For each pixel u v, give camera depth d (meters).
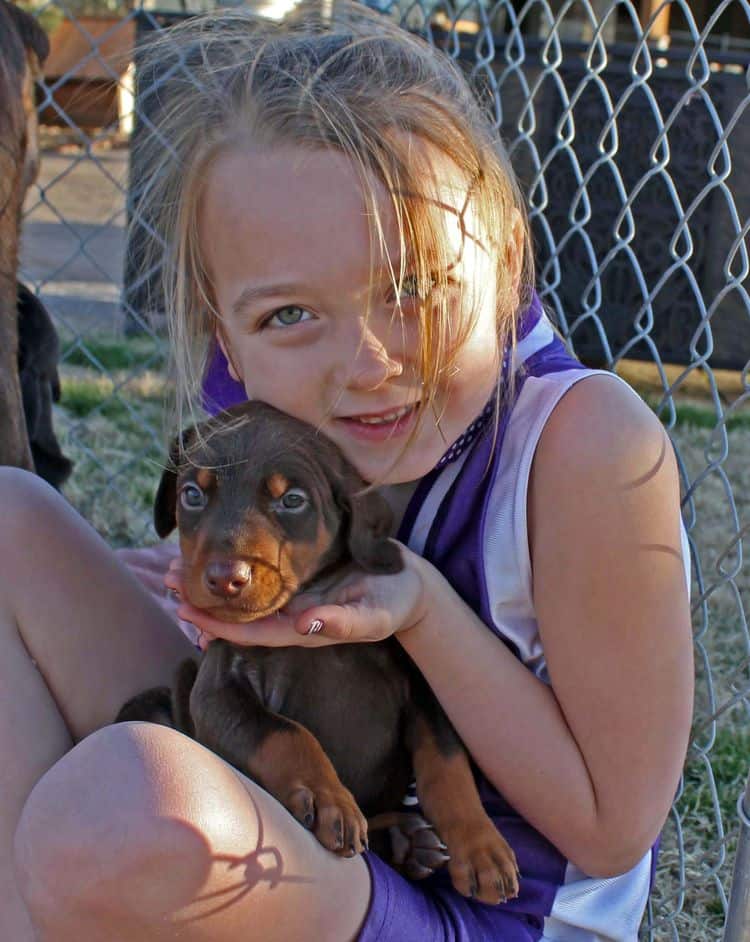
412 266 1.07
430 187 1.07
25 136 1.50
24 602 1.17
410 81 1.11
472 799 1.08
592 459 1.09
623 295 2.92
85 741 1.04
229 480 1.08
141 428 2.16
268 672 1.11
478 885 1.05
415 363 1.08
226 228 1.09
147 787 1.01
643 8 4.15
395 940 1.05
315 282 1.07
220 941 1.02
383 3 1.62
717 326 2.89
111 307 3.10
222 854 1.01
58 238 3.84
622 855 1.10
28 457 1.44
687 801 1.37
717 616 1.64
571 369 1.14
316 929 1.03
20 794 1.13
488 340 1.10
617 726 1.09
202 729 1.08
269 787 1.05
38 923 1.02
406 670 1.13
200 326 1.17
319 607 1.05
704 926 1.26
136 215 1.27
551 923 1.10
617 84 2.87
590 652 1.10
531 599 1.12
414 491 1.13
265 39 1.16
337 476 1.10
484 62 1.51
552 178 2.92
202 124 1.11
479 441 1.12
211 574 1.05
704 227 2.86
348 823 1.03
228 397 1.24
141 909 1.01
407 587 1.08
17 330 1.49
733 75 2.82
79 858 1.01
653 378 2.88
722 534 1.95
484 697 1.09
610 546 1.09
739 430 2.48
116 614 1.19
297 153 1.07
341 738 1.11
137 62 1.36
